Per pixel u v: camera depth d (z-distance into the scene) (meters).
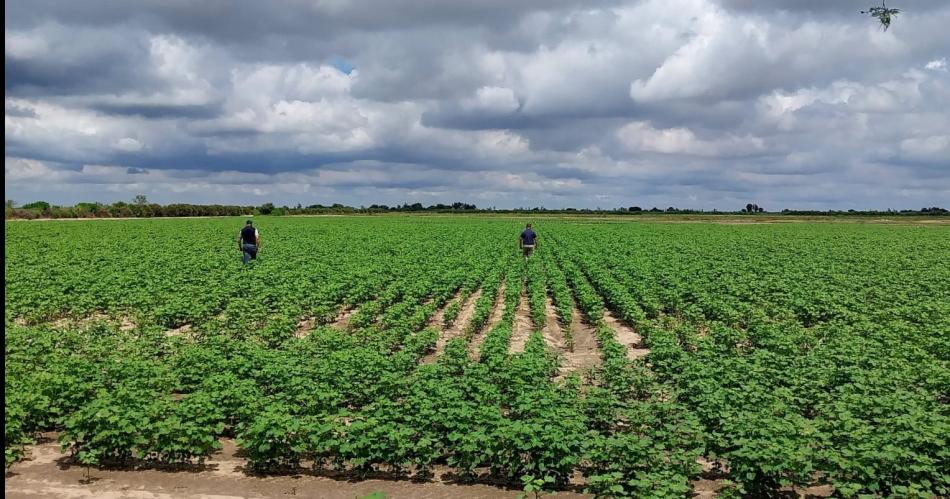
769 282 31.33
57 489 10.73
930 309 24.39
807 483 10.52
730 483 10.02
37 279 30.20
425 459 11.36
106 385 14.15
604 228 87.94
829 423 11.73
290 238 61.44
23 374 14.66
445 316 24.30
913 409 12.11
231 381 13.88
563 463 10.50
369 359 15.73
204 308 23.72
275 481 11.28
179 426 11.38
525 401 12.52
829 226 99.00
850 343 18.22
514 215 149.38
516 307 26.95
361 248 50.34
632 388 14.78
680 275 34.16
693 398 13.40
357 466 11.55
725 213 162.00
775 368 16.08
